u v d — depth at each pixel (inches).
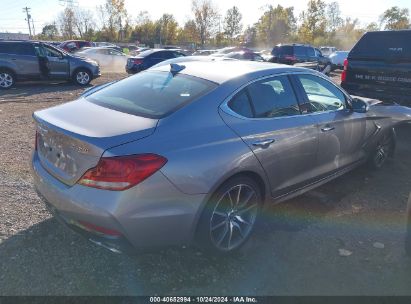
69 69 556.1
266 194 132.6
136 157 97.7
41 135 122.8
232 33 2763.3
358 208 165.3
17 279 109.1
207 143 111.0
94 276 112.3
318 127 149.9
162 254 124.6
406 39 267.0
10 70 506.6
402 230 147.1
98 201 97.2
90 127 105.7
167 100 120.3
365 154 193.5
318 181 160.2
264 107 132.3
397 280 117.2
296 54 889.5
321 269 121.3
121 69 971.9
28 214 144.2
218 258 124.0
